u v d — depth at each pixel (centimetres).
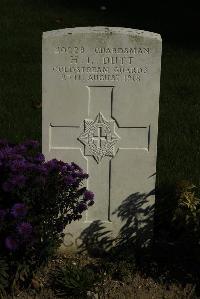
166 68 401
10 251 195
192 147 302
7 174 198
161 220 244
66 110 217
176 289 210
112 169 223
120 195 226
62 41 210
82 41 211
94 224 228
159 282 214
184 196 229
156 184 266
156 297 206
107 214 228
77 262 224
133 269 219
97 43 211
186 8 536
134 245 230
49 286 210
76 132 219
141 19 500
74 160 222
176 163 286
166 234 239
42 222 198
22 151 210
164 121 329
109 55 212
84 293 206
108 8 523
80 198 225
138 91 215
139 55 212
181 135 315
